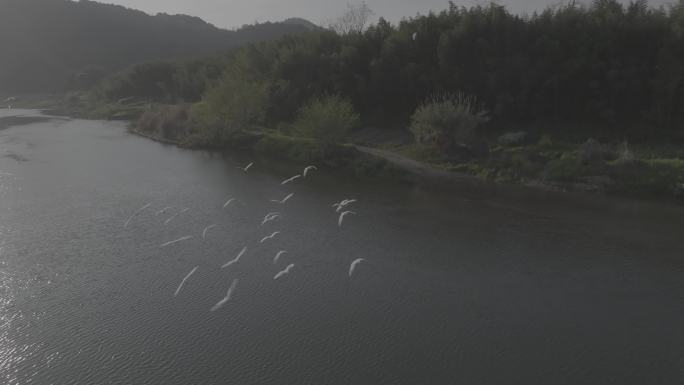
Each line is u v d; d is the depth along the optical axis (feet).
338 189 116.57
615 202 106.42
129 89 300.40
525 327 59.57
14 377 49.83
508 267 75.46
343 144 149.59
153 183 118.73
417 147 145.18
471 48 162.50
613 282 71.00
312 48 207.41
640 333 58.70
